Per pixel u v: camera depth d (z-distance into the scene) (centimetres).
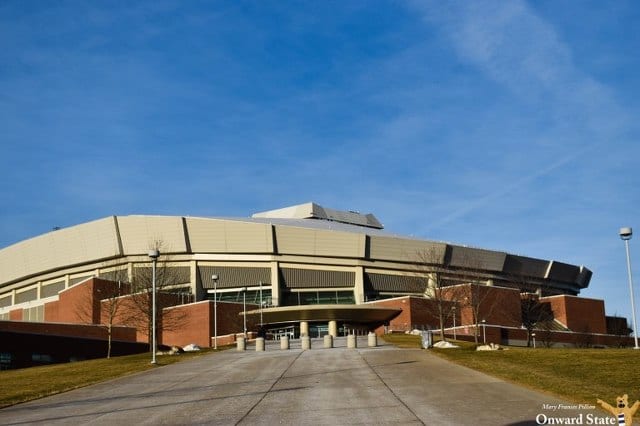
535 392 2491
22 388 3372
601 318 11906
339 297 11894
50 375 4097
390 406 2295
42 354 7319
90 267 11975
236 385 3097
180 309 9856
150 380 3497
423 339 5112
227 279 11588
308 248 11744
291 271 11706
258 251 11594
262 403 2506
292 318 10300
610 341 11444
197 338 9588
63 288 12406
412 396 2505
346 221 14738
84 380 3628
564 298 11288
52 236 12225
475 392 2533
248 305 10331
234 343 8419
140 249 11506
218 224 11506
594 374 3030
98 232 11656
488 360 3803
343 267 11856
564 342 10638
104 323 9412
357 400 2462
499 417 2011
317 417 2147
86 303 9625
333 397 2564
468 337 9119
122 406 2608
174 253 11538
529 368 3331
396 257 12075
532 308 11000
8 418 2455
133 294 8488
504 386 2672
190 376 3588
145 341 9012
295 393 2731
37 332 7381
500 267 12588
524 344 9869
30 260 12738
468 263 11731
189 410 2425
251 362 4247
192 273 11481
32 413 2550
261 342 5653
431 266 10631
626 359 3662
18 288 13462
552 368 3316
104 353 7988
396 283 12112
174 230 11475
